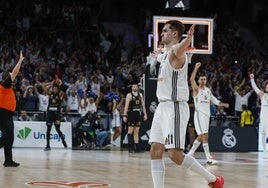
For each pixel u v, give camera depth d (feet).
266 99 45.24
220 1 89.97
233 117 57.21
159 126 16.56
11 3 74.38
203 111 35.78
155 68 36.47
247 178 26.14
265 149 44.65
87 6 79.92
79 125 51.65
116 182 22.71
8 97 28.81
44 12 75.00
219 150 52.85
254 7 90.02
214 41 78.02
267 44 85.66
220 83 62.95
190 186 21.66
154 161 16.62
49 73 61.67
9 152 29.35
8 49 65.57
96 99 56.70
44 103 53.47
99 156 40.16
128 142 46.60
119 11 85.25
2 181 22.24
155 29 48.39
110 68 65.41
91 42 73.67
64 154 41.65
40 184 21.43
